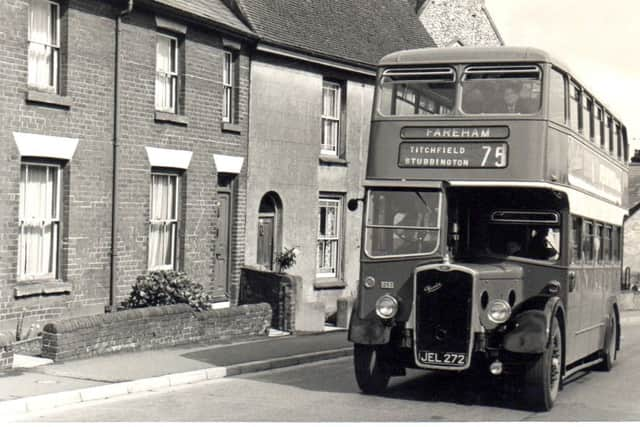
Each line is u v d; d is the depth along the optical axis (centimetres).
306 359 1566
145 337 1520
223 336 1733
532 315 1135
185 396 1175
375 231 1220
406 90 1244
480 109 1204
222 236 2081
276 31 2233
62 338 1343
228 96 2103
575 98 1355
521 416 1105
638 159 5550
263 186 2189
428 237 1195
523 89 1193
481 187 1201
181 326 1611
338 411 1090
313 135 2359
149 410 1063
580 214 1361
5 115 1460
